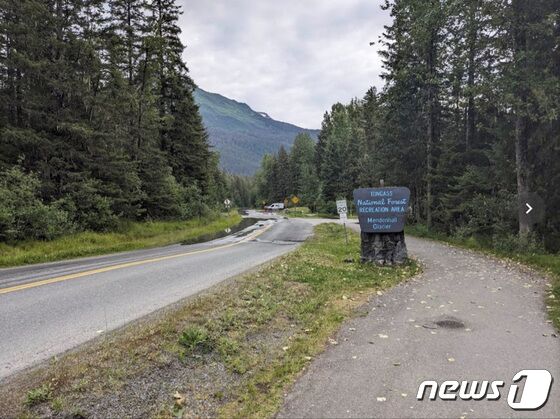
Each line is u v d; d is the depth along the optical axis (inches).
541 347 213.5
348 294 345.7
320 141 3531.0
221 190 2970.0
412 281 402.6
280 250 695.7
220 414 152.7
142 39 1213.7
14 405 155.0
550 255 520.1
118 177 997.8
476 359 199.0
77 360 194.9
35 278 425.7
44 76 810.8
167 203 1289.4
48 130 858.1
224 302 297.6
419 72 1002.7
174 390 169.8
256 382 179.0
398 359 200.8
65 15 876.6
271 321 264.7
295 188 4072.3
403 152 1114.7
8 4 758.5
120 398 161.0
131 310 295.1
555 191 602.2
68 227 808.3
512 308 292.5
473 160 934.4
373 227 502.6
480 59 666.2
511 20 565.3
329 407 155.4
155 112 1277.1
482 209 743.7
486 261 531.5
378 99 1170.0
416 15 916.0
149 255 639.8
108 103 934.4
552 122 577.0
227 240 920.9
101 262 561.0
